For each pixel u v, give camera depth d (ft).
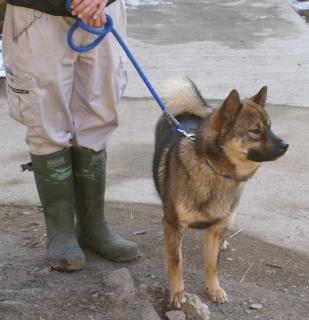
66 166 17.01
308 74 37.50
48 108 15.92
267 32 46.03
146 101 33.47
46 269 17.13
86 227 18.30
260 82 36.14
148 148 27.81
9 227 20.40
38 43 15.26
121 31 17.17
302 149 27.78
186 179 15.99
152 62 39.22
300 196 23.58
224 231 16.71
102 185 17.92
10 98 16.16
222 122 15.55
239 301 16.71
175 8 52.95
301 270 18.62
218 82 36.01
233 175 15.90
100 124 17.08
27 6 15.06
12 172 25.20
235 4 54.54
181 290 16.25
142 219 21.31
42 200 17.33
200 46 42.55
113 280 16.25
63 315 15.10
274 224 21.42
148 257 18.49
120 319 15.10
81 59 16.25
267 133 15.81
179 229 16.44
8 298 15.55
